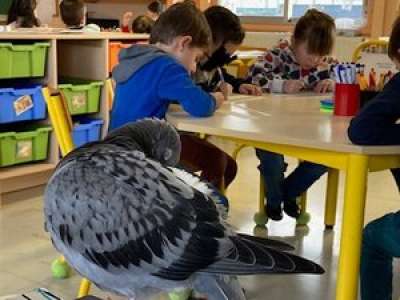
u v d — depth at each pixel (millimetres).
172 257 737
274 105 1955
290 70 2584
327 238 2480
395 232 1418
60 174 749
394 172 1781
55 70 3070
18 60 2912
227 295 775
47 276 2043
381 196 3109
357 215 1312
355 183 1296
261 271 757
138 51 1742
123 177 730
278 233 2527
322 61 2621
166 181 754
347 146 1285
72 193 726
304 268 773
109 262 738
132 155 766
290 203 2566
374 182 3393
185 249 737
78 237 730
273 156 2406
